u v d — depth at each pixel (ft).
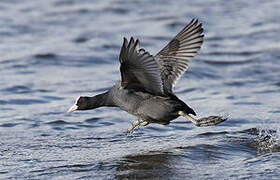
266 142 34.55
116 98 30.73
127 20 83.51
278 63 61.98
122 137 37.37
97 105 31.71
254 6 90.27
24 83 54.95
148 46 70.23
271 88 52.95
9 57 65.26
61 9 89.81
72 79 57.06
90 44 71.72
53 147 34.91
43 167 30.25
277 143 34.30
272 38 72.18
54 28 79.56
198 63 62.28
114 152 33.14
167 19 83.15
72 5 92.48
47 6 91.66
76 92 52.31
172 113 29.71
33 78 57.21
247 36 73.67
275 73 58.49
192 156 31.63
